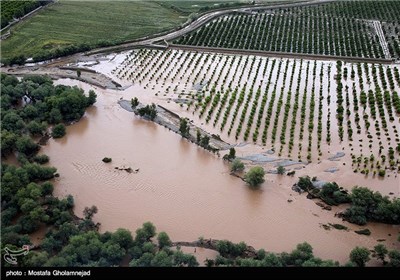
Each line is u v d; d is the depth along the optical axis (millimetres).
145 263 164250
